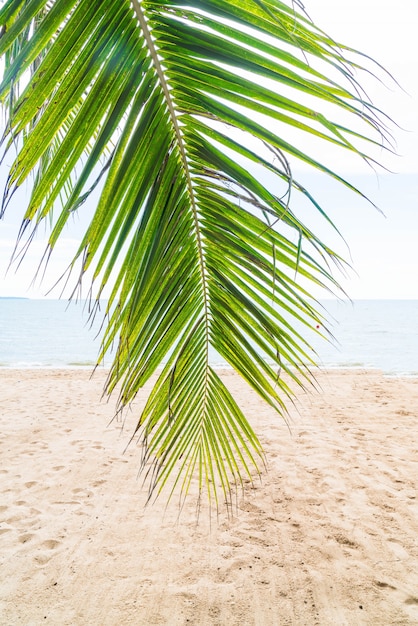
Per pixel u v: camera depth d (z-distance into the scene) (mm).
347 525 3361
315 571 2781
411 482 4203
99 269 742
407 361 18141
